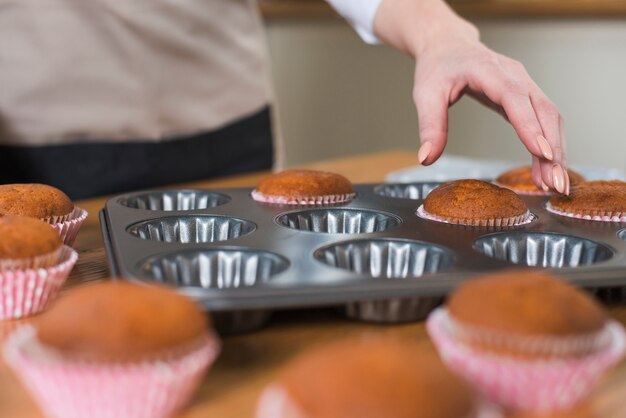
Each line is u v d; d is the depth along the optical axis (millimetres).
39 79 948
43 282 526
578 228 630
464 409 369
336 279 510
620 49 1331
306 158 1788
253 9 1110
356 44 1640
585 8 1320
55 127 959
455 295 446
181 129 1042
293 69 1743
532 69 1440
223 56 1072
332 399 358
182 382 422
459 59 701
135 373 412
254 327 512
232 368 476
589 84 1384
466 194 644
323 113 1732
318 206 692
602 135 1390
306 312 538
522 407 437
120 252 556
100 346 412
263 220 641
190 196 745
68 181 974
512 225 636
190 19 1037
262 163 1130
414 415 354
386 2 828
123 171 1000
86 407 421
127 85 996
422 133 688
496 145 1518
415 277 516
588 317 429
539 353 423
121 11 984
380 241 595
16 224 530
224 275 566
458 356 433
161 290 440
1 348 498
